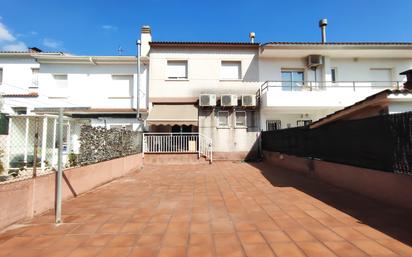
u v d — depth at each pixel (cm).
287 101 1688
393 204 642
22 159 962
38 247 437
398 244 425
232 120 1827
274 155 1583
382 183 681
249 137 1827
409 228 494
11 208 539
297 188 889
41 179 631
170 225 534
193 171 1346
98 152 984
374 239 447
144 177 1178
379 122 687
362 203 676
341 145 881
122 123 1845
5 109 1856
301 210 630
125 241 457
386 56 1914
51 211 646
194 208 661
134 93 1883
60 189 568
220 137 1812
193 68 1909
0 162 753
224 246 430
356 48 1777
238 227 518
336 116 973
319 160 1039
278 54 1866
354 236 462
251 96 1783
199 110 1827
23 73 1956
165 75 1892
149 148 1711
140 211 638
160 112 1767
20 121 984
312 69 1909
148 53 2005
